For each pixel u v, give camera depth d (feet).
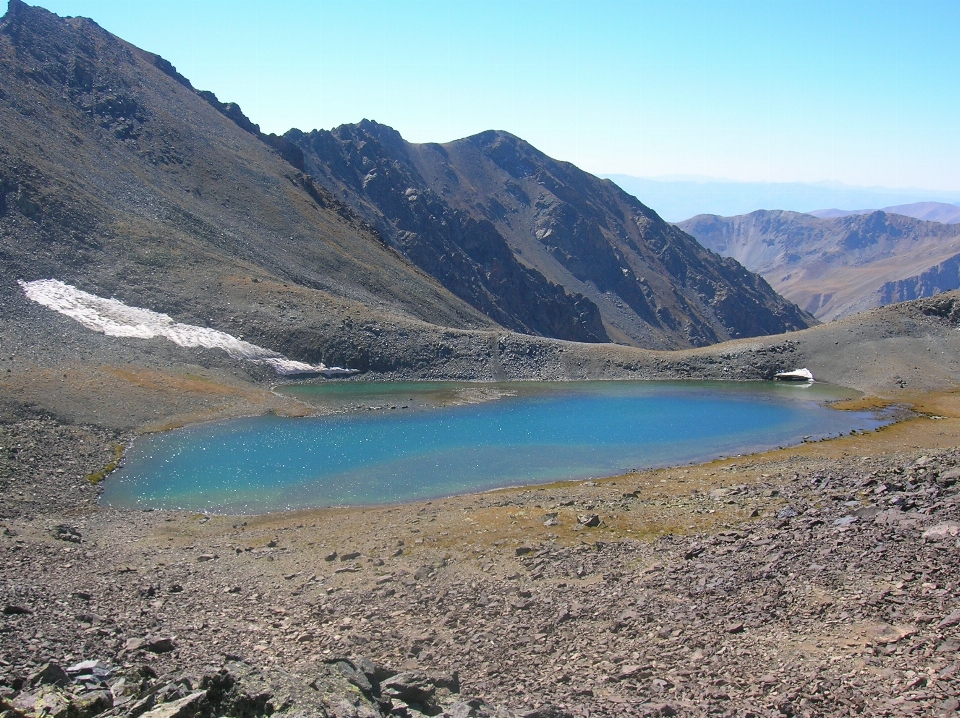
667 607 99.50
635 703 71.51
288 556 146.92
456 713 65.16
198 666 79.20
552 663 86.17
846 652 76.33
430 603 113.29
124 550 149.79
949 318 525.75
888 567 96.94
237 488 216.13
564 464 254.27
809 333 525.75
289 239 579.48
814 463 215.31
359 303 508.12
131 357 353.51
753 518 149.79
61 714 58.49
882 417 361.92
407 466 245.45
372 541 154.81
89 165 510.99
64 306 380.37
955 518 111.34
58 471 218.18
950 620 77.20
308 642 96.53
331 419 313.94
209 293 440.45
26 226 419.74
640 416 351.25
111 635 89.10
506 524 161.79
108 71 645.10
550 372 469.16
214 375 365.61
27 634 85.76
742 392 433.48
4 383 274.36
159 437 266.98
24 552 135.33
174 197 541.34
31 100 536.83
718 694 72.08
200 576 130.93
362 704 64.69
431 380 437.58
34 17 641.40
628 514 165.07
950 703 62.18
